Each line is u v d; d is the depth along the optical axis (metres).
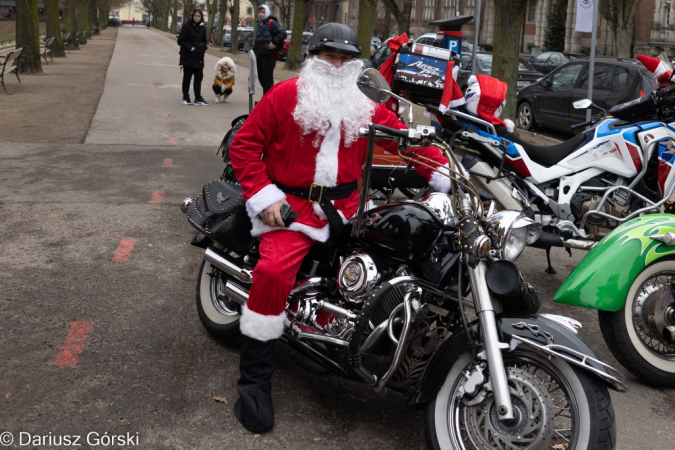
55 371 3.66
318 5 80.88
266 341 3.28
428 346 3.15
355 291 3.12
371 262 3.14
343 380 3.79
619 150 5.16
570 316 4.88
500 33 11.68
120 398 3.45
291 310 3.38
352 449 3.16
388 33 41.28
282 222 3.13
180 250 5.64
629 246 3.80
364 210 3.08
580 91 12.58
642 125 5.18
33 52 21.64
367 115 3.20
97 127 11.42
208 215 3.58
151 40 59.62
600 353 4.36
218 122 12.59
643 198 5.20
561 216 5.20
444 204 3.12
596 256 3.86
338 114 3.12
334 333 3.19
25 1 21.31
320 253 3.41
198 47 14.54
